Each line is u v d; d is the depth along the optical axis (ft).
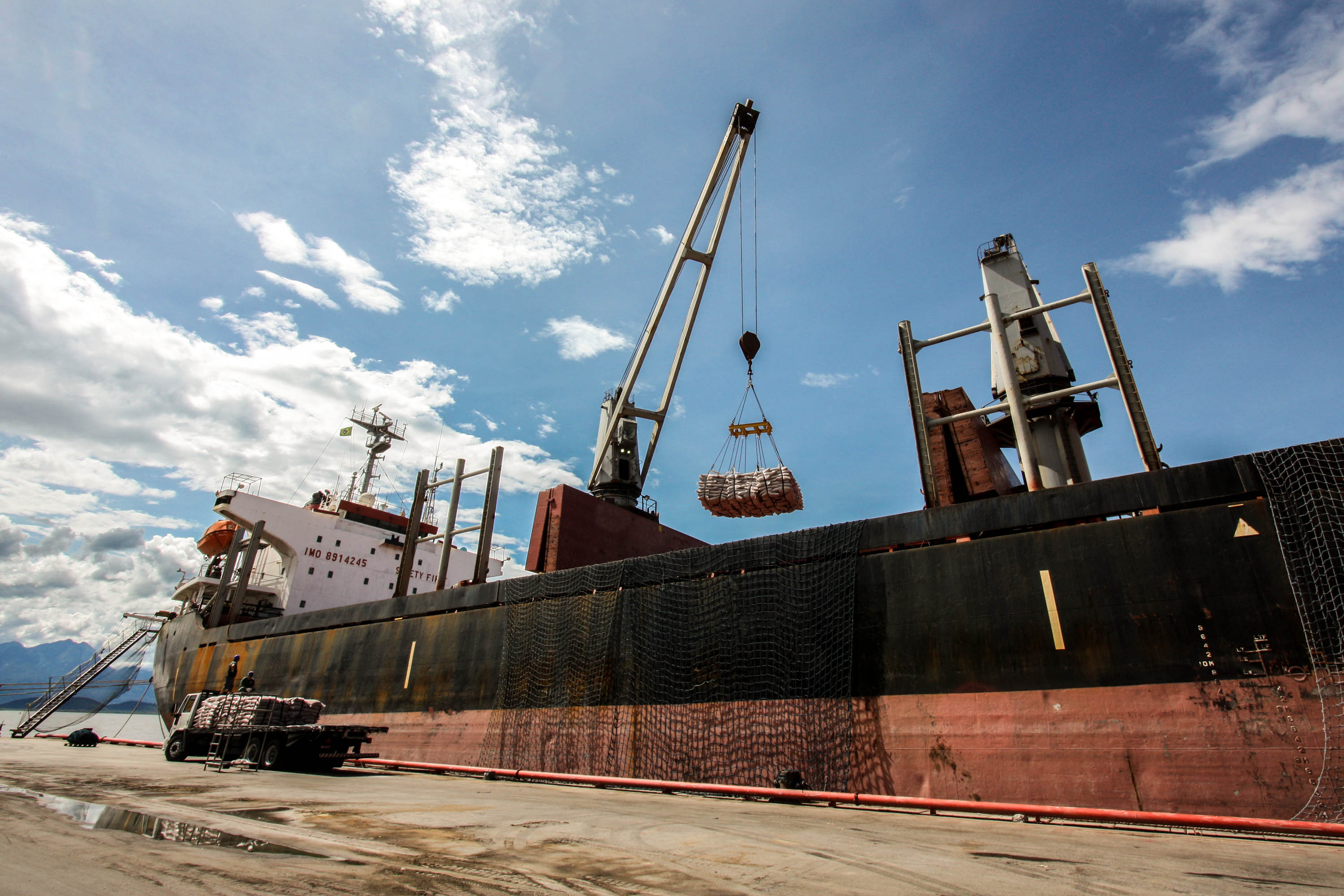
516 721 71.97
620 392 108.06
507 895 20.61
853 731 50.42
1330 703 36.50
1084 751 41.88
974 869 24.59
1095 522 46.62
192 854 25.44
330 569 151.84
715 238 105.09
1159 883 22.40
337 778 58.54
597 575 72.79
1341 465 39.50
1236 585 40.86
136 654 154.20
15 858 24.23
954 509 52.26
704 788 51.24
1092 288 56.08
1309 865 25.49
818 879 22.98
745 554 61.57
